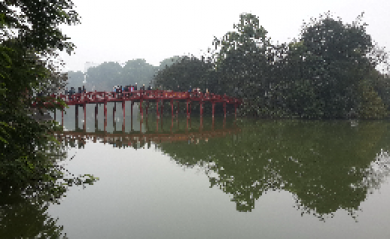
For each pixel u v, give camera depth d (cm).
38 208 759
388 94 4516
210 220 715
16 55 717
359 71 3844
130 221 695
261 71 4016
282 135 2303
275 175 1155
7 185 867
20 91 758
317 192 948
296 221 719
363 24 4044
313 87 3731
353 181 1069
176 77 4853
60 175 1055
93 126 2945
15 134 783
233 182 1059
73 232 628
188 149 1714
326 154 1555
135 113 5347
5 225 657
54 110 902
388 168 1249
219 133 2430
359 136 2231
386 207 812
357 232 660
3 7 716
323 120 3675
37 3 786
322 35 4050
